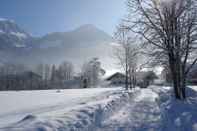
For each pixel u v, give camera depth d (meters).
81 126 7.94
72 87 91.81
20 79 91.12
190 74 20.64
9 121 11.04
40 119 8.05
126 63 38.03
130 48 35.69
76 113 9.70
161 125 8.73
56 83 94.31
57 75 100.75
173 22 15.37
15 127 7.07
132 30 16.27
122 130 8.12
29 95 32.44
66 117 8.71
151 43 16.05
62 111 10.55
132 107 14.67
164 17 15.48
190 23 15.49
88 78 90.31
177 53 15.82
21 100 24.19
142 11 15.72
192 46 16.16
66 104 17.45
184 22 15.52
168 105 14.21
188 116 9.59
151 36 15.99
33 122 7.53
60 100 23.44
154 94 29.61
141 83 67.88
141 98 22.97
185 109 11.77
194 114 9.97
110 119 10.21
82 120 8.62
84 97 25.98
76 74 109.06
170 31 15.49
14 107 17.83
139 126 8.75
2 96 30.28
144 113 12.09
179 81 17.11
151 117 10.79
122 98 20.20
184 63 17.27
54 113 9.79
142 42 16.28
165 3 15.03
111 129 8.24
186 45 15.94
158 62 16.86
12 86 88.69
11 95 32.25
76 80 98.12
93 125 8.59
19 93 37.62
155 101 19.09
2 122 10.66
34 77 92.88
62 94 34.38
